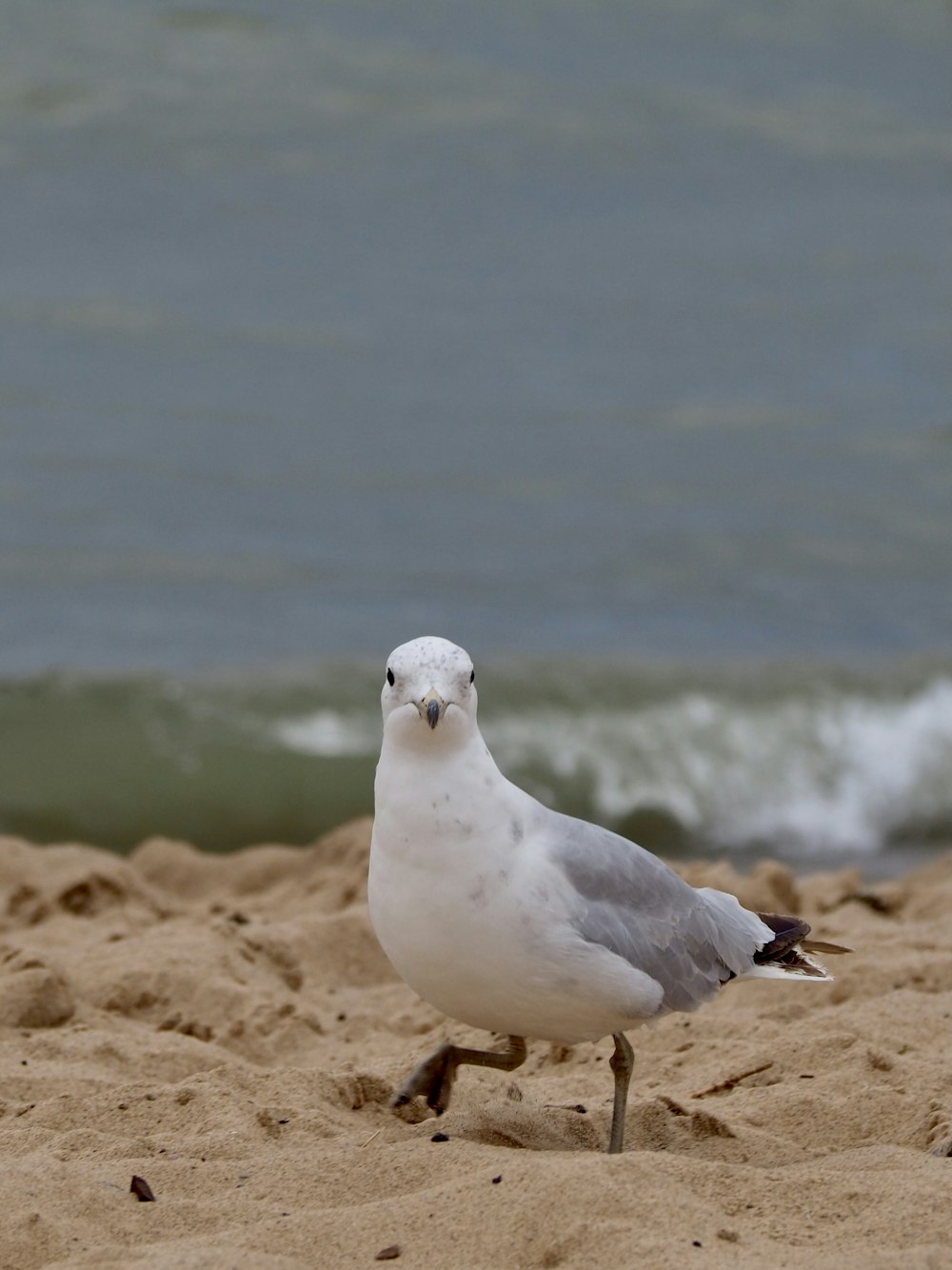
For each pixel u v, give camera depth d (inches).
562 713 609.6
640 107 1536.7
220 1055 281.0
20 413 920.3
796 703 624.1
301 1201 199.2
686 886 229.9
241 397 969.5
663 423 984.3
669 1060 274.4
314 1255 181.6
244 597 729.6
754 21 1785.2
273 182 1301.7
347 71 1477.6
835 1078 252.1
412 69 1507.1
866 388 1062.4
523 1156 206.5
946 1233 188.1
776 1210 193.9
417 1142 212.4
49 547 766.5
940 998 297.1
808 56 1743.4
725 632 717.9
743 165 1464.1
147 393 962.1
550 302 1170.6
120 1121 233.9
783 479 910.4
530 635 705.0
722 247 1306.6
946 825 591.5
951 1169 208.1
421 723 209.2
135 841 544.1
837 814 587.8
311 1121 231.6
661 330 1136.8
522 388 1019.3
